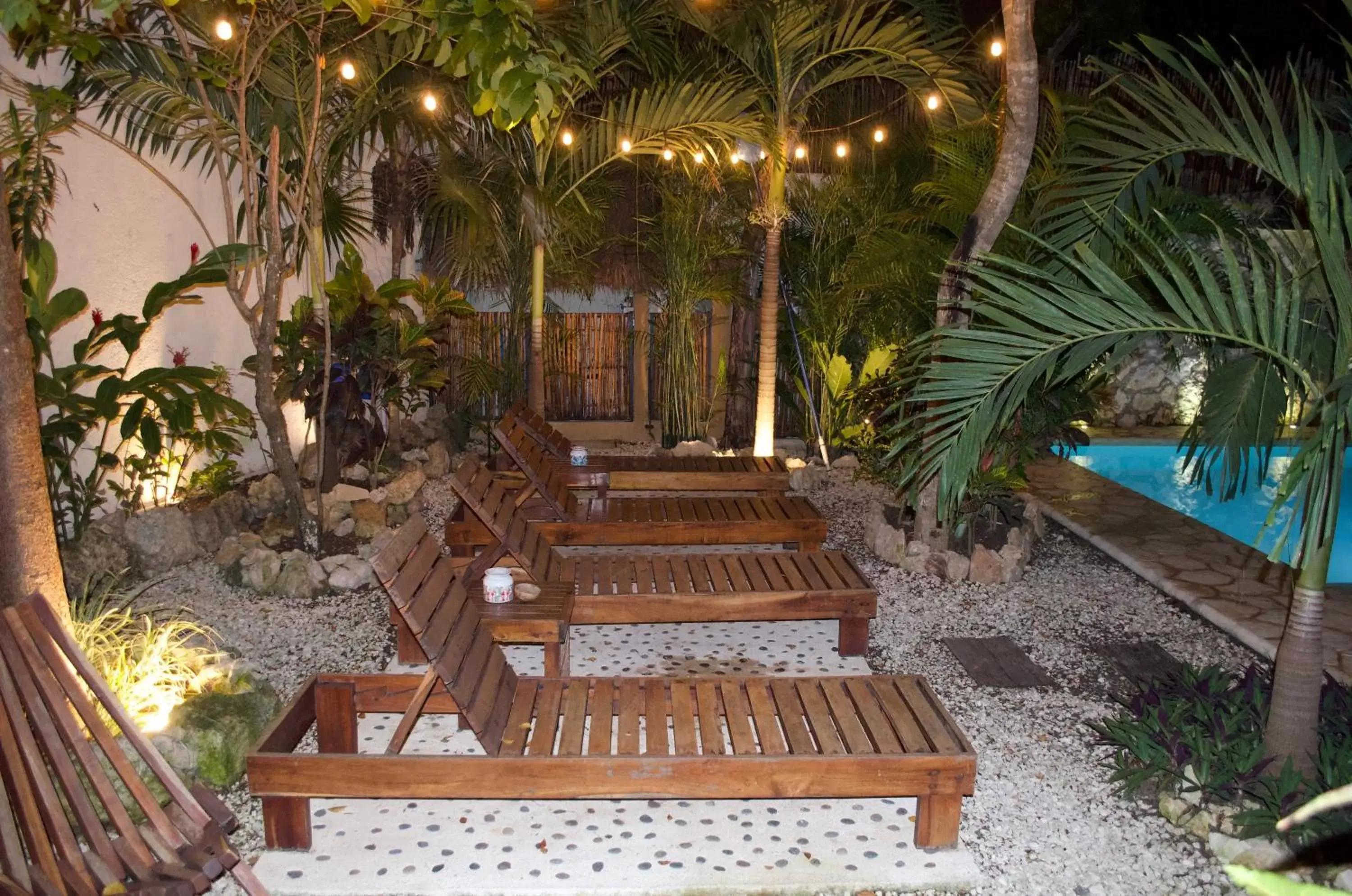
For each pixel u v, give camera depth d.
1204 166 11.18
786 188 9.27
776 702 3.66
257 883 2.61
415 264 10.70
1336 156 3.74
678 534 6.00
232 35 5.30
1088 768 3.96
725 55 8.35
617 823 3.52
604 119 8.45
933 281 7.17
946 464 3.33
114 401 5.23
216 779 3.70
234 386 7.89
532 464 6.11
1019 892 3.19
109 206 6.43
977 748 4.12
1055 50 13.48
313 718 3.72
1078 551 6.94
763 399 9.03
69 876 2.53
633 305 10.68
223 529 6.64
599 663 5.00
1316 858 1.99
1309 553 3.02
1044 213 4.85
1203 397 3.55
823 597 4.88
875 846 3.39
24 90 5.45
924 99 7.86
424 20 5.52
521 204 8.45
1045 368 3.31
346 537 6.66
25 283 5.07
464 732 4.16
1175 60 3.86
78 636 3.82
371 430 7.62
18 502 3.56
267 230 6.77
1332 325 3.41
